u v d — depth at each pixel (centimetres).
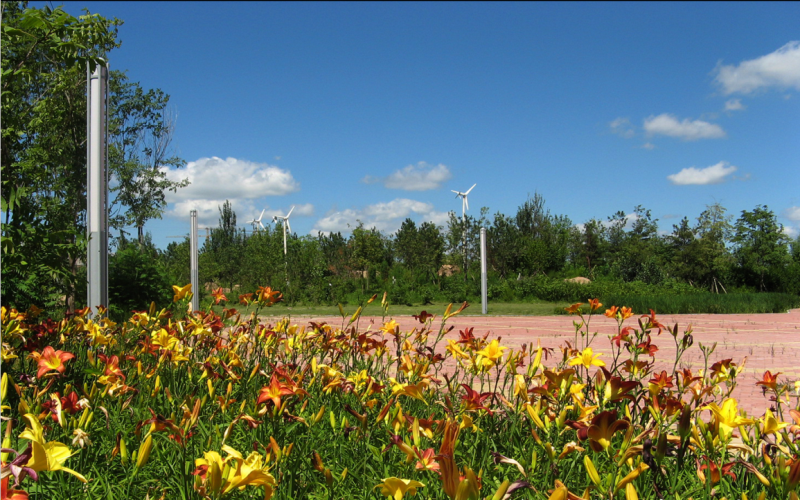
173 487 220
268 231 3634
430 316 351
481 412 252
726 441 185
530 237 4688
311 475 229
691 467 241
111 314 1070
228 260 3794
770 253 4291
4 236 431
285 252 3144
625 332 290
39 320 479
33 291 616
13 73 424
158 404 321
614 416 161
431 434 210
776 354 1005
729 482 219
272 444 193
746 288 4322
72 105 1123
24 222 447
